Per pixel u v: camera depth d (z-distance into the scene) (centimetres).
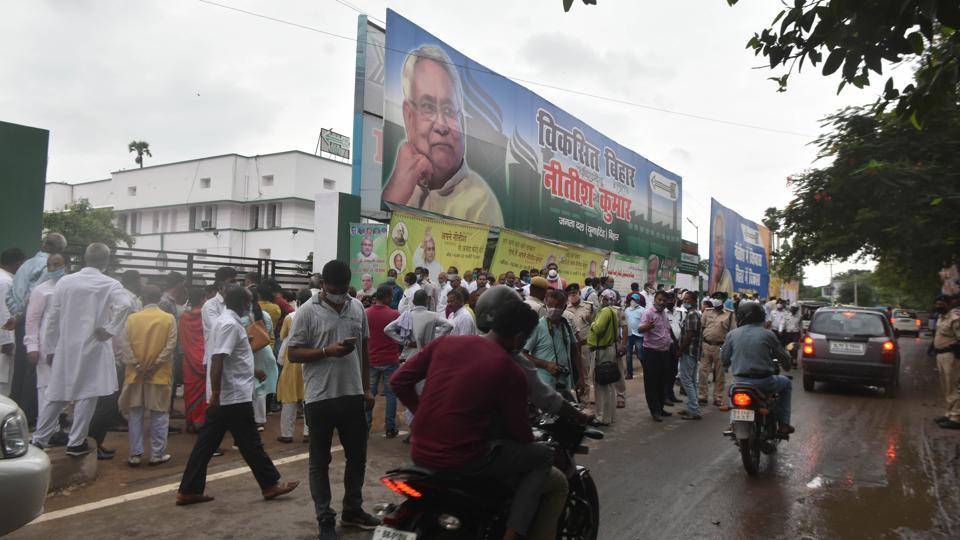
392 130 1349
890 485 609
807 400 1152
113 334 589
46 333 591
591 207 2194
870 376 1185
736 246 3325
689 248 3703
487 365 306
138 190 4141
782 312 1811
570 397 624
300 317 457
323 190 3866
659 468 662
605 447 758
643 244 2616
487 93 1659
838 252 1770
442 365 317
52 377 571
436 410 308
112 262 1049
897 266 1948
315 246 1279
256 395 784
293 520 485
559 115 1995
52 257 674
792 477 634
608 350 882
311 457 454
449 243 1405
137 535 448
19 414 373
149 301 645
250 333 755
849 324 1247
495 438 317
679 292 1922
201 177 3906
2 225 811
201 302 773
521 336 328
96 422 640
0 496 338
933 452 745
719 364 1077
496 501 324
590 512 412
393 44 1350
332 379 454
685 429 870
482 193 1634
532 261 1705
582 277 1959
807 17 464
